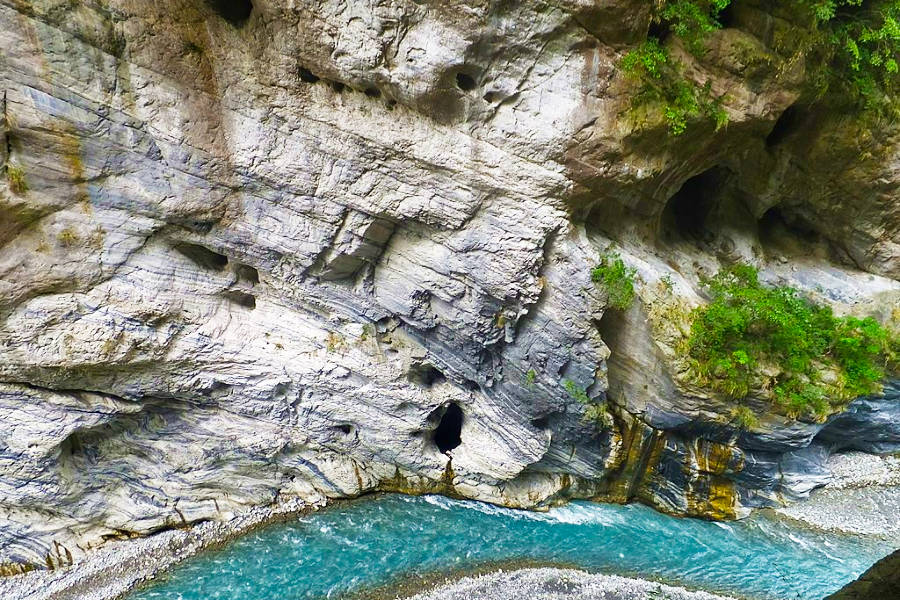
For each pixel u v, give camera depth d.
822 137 14.27
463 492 17.25
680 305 14.24
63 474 13.88
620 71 11.30
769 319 14.09
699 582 14.40
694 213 16.92
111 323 12.96
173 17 10.97
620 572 14.71
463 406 16.53
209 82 11.62
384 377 15.34
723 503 16.64
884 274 17.02
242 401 15.18
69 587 13.62
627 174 12.49
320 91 11.86
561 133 11.67
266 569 14.54
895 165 14.62
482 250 13.11
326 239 13.34
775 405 14.80
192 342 14.02
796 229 17.62
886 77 13.23
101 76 11.02
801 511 17.03
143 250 13.08
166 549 14.87
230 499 16.17
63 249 12.23
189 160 12.12
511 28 10.70
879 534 16.28
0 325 12.23
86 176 11.83
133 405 14.23
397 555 15.16
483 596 13.74
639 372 15.22
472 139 12.02
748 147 14.34
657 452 16.34
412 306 14.46
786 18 11.54
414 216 12.88
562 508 17.20
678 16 10.84
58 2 10.23
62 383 13.30
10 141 11.08
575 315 13.79
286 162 12.35
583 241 13.18
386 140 12.02
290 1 10.57
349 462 16.94
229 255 13.84
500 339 14.64
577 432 15.86
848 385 15.35
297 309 15.02
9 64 10.43
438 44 10.77
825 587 14.25
